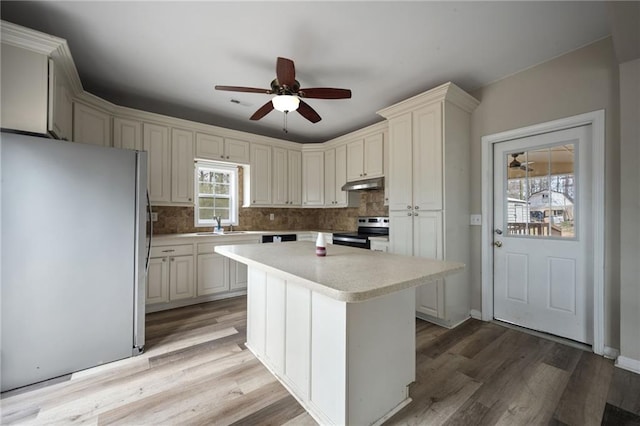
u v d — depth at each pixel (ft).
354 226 14.76
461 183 9.32
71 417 4.86
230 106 11.25
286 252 6.71
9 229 5.55
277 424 4.76
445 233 8.71
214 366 6.55
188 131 11.71
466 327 8.78
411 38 6.88
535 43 7.13
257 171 13.84
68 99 7.92
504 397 5.41
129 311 6.93
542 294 8.32
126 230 6.89
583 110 7.29
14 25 5.56
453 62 7.99
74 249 6.22
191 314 9.95
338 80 9.00
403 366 5.26
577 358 6.82
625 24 4.97
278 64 5.99
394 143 10.21
